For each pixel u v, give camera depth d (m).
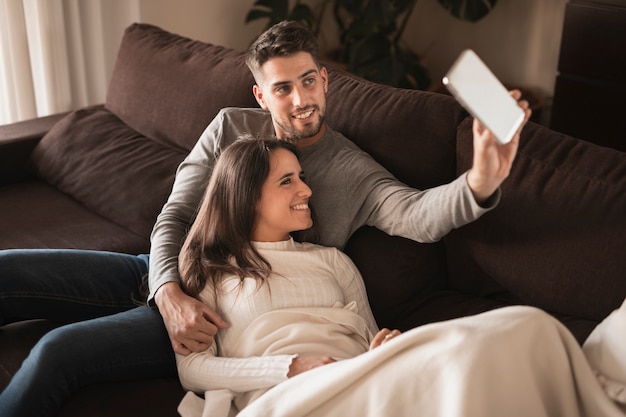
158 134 2.41
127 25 3.38
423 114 1.83
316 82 1.76
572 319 1.57
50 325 1.84
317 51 1.78
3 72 3.06
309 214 1.72
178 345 1.62
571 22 3.28
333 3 4.19
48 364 1.52
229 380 1.54
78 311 1.83
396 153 1.83
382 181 1.76
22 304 1.77
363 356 1.34
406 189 1.71
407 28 4.42
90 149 2.44
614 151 1.62
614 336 1.33
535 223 1.60
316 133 1.79
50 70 3.17
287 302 1.64
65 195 2.44
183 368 1.60
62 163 2.45
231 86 2.24
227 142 1.94
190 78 2.35
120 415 1.52
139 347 1.63
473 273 1.74
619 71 3.18
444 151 1.80
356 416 1.32
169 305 1.66
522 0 3.90
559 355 1.29
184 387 1.62
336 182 1.80
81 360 1.55
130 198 2.26
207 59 2.37
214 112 2.26
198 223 1.74
